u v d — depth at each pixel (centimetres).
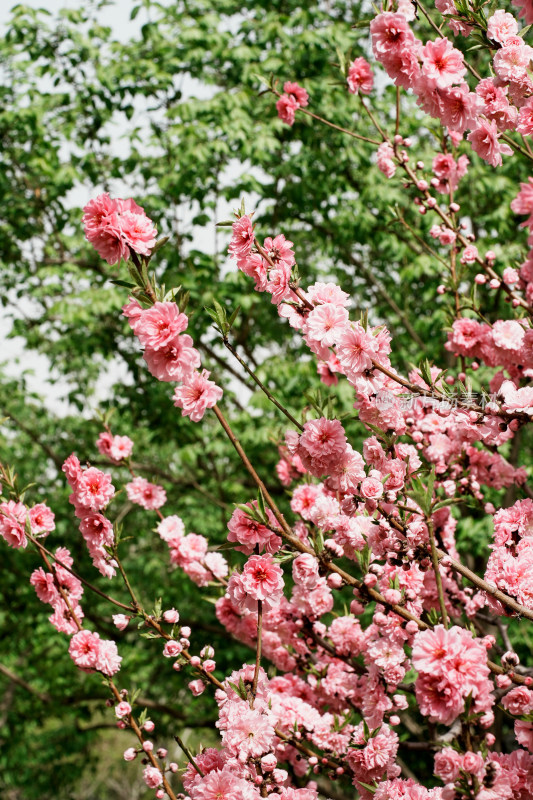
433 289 603
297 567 199
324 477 223
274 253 210
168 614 247
